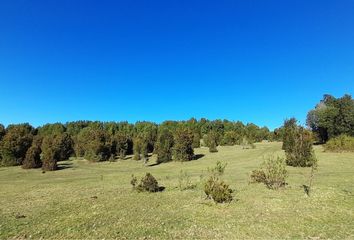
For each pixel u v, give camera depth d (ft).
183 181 109.60
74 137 368.89
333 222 53.57
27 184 131.34
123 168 201.57
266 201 69.21
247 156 213.46
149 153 304.50
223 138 347.15
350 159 163.63
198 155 240.32
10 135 262.67
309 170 130.31
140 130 467.93
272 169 89.71
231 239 45.68
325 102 255.70
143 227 52.16
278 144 312.91
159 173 149.89
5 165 261.03
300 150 145.48
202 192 83.56
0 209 72.33
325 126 242.17
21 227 54.03
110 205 72.18
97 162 260.83
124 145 298.76
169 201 75.10
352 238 45.50
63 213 65.10
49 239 46.93
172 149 221.46
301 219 55.52
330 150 203.10
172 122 474.08
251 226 51.60
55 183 130.11
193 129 456.45
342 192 76.54
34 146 234.17
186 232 49.08
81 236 48.01
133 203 73.97
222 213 60.85
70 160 297.94
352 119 230.68
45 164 205.98
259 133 407.85
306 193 76.33
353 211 60.39
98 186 110.83
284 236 46.68
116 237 47.16
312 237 46.16
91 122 491.31
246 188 87.35
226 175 123.54
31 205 76.59
